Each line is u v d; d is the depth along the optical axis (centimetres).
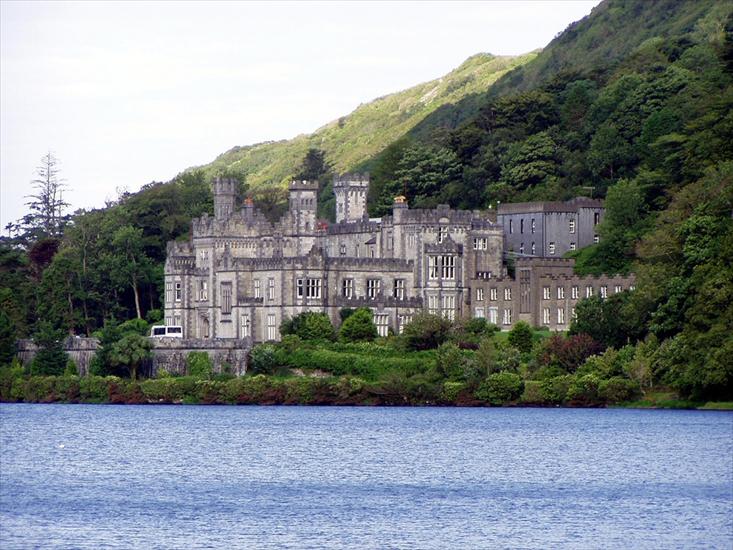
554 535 17725
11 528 18062
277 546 17100
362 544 17225
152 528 18075
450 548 17038
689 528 18100
